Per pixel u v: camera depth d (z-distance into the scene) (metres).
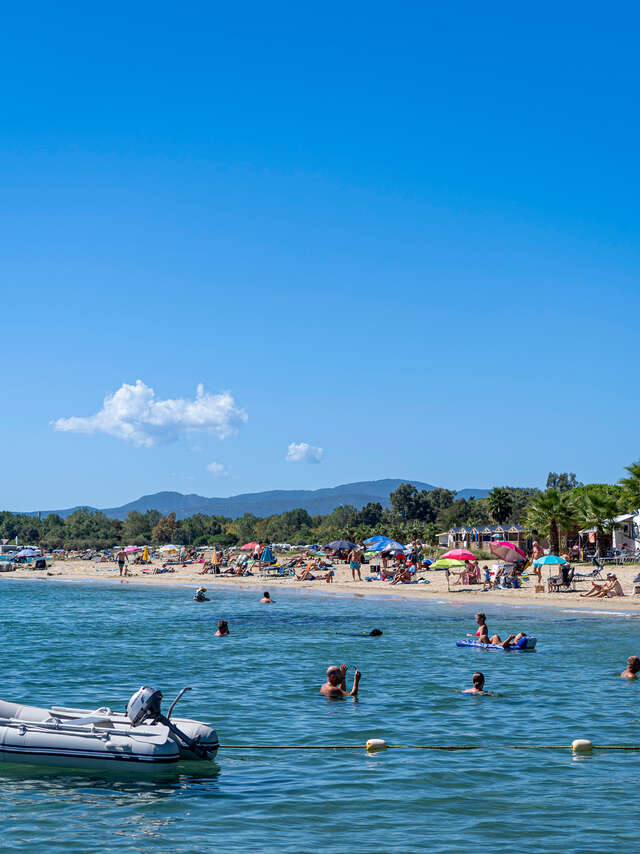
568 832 10.79
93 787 12.59
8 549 136.75
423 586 51.84
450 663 24.28
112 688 20.58
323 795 12.32
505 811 11.62
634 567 52.31
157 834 10.78
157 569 81.81
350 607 42.25
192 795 12.29
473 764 13.91
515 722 16.86
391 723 16.77
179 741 13.63
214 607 44.50
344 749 14.88
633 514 61.16
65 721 13.76
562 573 45.00
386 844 10.44
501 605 41.09
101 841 10.57
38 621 37.84
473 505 157.75
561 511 60.91
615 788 12.62
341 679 19.66
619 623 33.47
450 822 11.20
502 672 22.64
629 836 10.63
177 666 24.06
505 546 48.25
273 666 23.98
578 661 24.38
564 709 18.03
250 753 14.60
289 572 68.94
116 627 35.03
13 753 13.41
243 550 109.06
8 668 23.78
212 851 10.24
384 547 57.22
